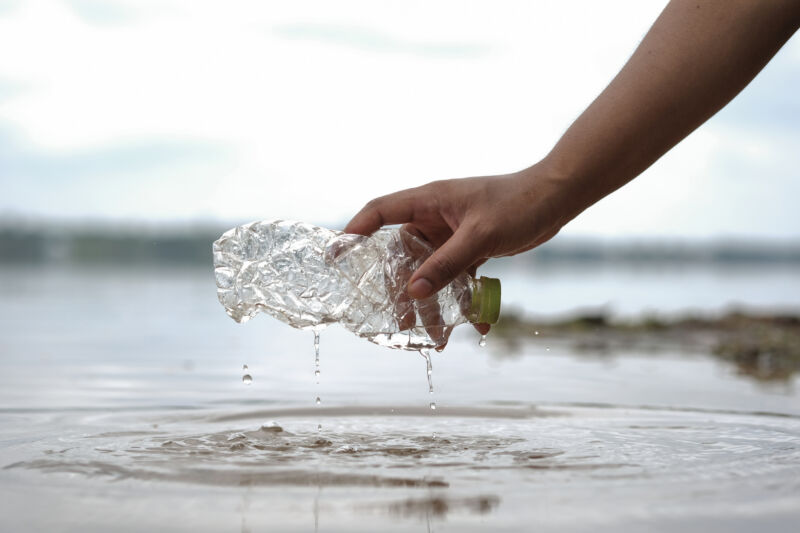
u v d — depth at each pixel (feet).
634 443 3.00
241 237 3.11
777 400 3.93
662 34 2.88
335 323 3.17
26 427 3.20
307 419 3.39
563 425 3.31
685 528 2.22
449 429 3.22
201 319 8.13
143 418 3.38
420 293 2.83
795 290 15.26
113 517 2.27
